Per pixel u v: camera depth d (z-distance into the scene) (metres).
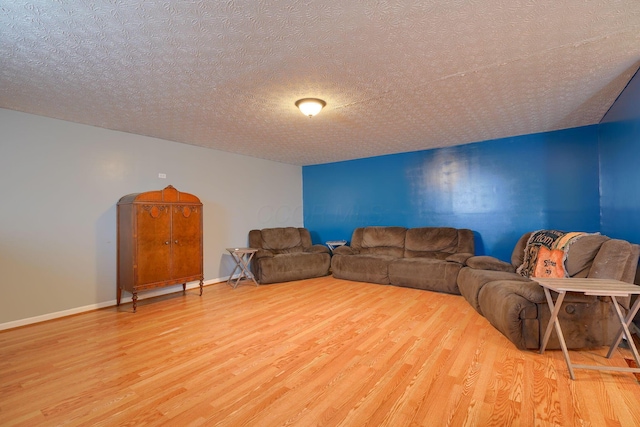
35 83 2.48
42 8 1.57
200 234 4.21
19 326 3.05
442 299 3.85
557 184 4.09
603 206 3.62
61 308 3.35
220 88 2.62
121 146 3.90
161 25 1.75
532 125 3.85
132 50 2.01
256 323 3.04
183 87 2.59
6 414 1.66
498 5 1.61
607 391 1.79
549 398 1.72
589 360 2.17
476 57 2.17
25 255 3.14
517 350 2.34
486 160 4.60
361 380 1.95
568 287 1.92
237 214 5.32
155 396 1.81
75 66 2.21
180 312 3.44
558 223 4.08
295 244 5.71
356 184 5.92
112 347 2.51
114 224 3.81
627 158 2.71
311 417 1.60
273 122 3.59
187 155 4.61
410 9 1.63
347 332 2.76
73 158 3.50
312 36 1.88
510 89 2.73
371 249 5.30
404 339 2.58
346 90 2.71
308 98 2.86
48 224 3.30
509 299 2.40
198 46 1.98
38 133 3.25
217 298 4.03
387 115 3.39
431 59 2.19
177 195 3.96
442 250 4.61
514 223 4.39
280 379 1.98
